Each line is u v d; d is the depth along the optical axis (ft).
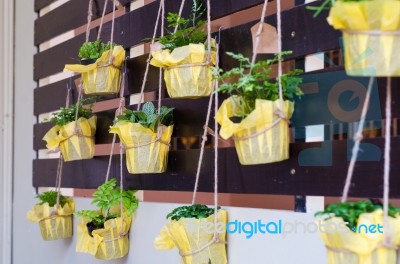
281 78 3.90
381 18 3.10
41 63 7.92
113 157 6.24
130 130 4.96
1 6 8.73
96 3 6.73
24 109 8.39
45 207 6.68
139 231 5.78
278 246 4.28
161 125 5.11
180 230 4.42
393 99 3.66
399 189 3.56
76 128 6.07
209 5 4.67
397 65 3.17
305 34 4.21
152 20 5.77
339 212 3.35
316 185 4.06
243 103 4.02
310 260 4.02
